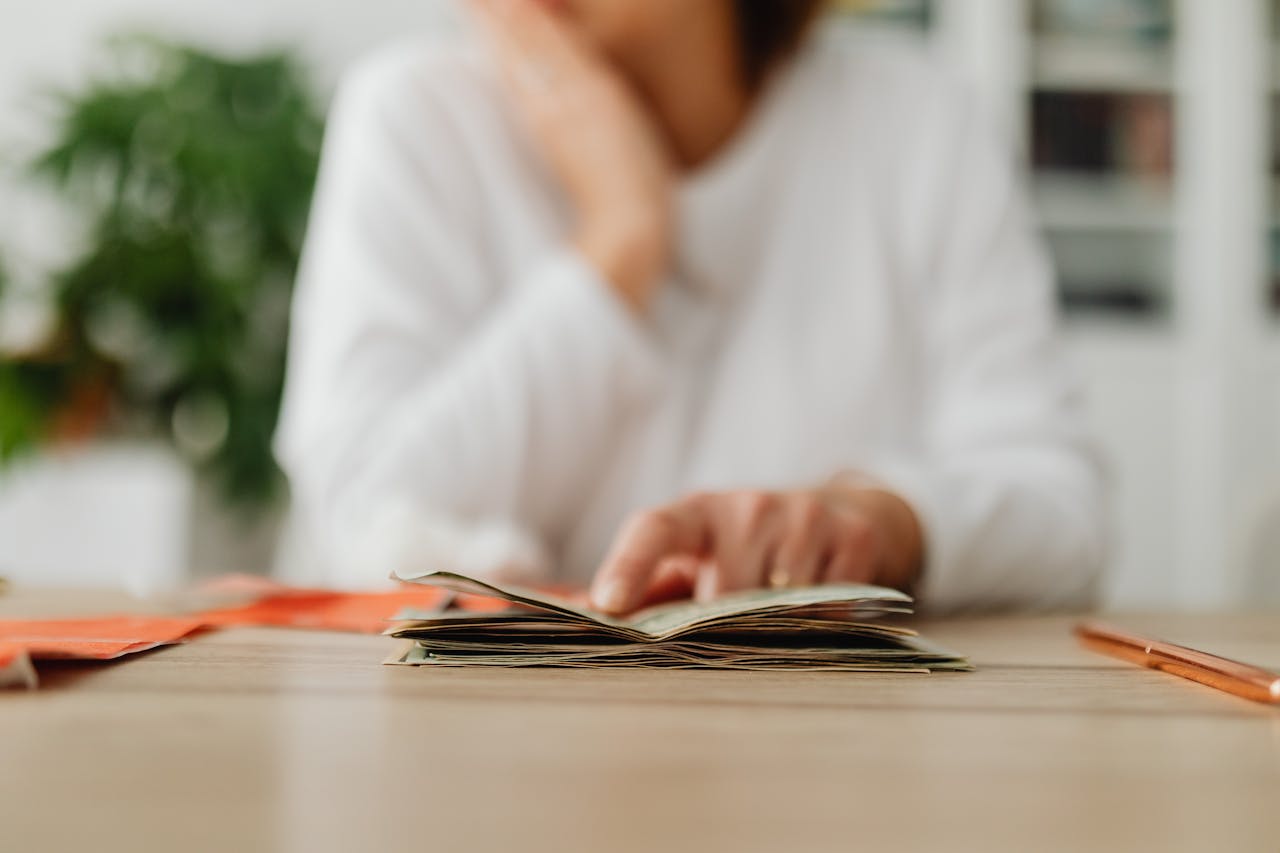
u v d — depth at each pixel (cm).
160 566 217
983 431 100
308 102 254
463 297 105
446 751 24
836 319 109
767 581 54
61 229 291
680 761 24
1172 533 284
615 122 101
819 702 32
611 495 101
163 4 309
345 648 42
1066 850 18
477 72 111
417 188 106
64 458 221
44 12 312
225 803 20
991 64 278
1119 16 281
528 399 91
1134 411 284
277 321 242
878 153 112
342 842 17
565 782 22
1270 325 286
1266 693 32
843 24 277
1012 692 35
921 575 70
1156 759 25
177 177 234
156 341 232
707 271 108
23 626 45
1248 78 282
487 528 82
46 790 20
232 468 231
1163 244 285
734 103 113
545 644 39
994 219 112
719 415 106
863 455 107
